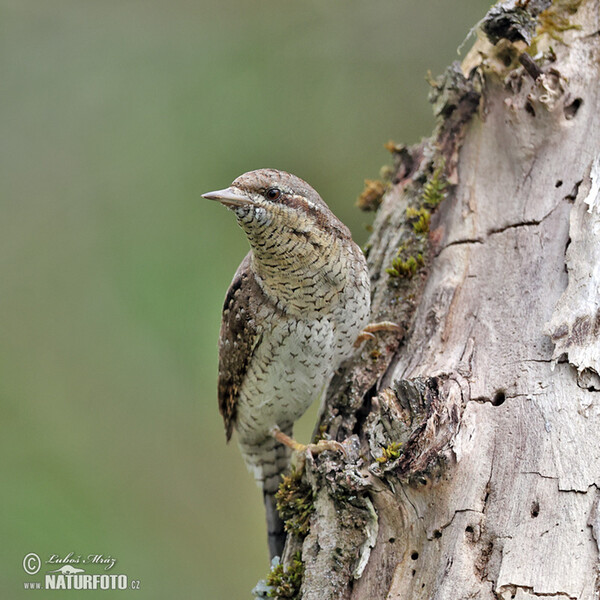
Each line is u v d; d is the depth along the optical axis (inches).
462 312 257.9
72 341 453.1
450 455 211.8
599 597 179.2
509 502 203.9
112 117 459.5
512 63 280.1
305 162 449.4
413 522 217.6
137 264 440.5
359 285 275.7
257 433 319.6
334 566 223.8
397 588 211.6
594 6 282.0
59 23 473.4
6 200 460.4
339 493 228.2
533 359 227.6
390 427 226.8
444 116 295.0
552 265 246.1
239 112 450.6
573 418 208.7
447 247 277.6
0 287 456.1
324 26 462.6
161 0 471.5
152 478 457.4
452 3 454.6
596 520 189.6
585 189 248.4
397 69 456.4
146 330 434.6
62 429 450.3
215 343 426.6
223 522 464.1
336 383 291.3
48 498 431.5
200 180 443.8
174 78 458.3
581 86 270.2
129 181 451.8
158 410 452.1
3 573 405.4
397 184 319.6
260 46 460.8
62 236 457.7
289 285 273.7
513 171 273.3
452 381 231.9
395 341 276.7
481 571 198.1
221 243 438.3
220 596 435.8
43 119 463.8
